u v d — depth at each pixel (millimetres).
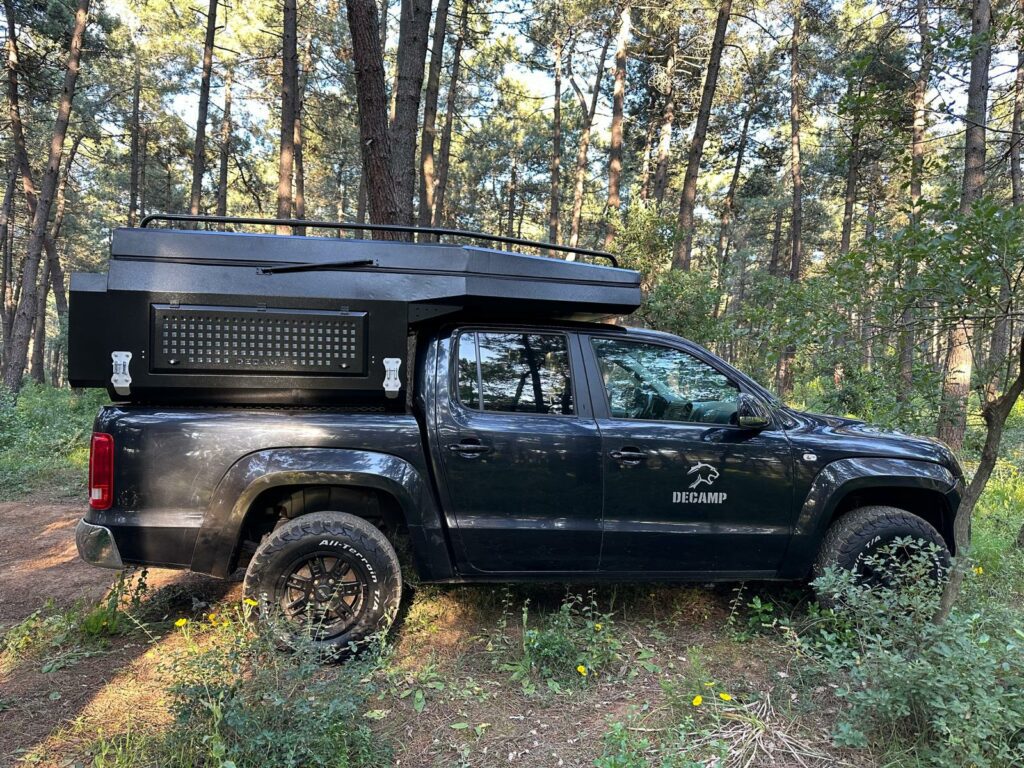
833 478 3580
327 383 3297
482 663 3301
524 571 3457
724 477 3527
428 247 3420
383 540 3266
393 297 3340
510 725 2785
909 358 3088
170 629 3566
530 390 3551
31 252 14469
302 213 22516
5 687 2971
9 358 14609
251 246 3266
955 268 2580
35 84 19453
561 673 3162
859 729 2609
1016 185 9570
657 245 10977
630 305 3557
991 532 5305
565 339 3662
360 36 5762
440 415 3400
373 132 5852
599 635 3367
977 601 3590
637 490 3473
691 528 3508
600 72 24922
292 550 3158
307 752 2289
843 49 16422
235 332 3203
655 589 4168
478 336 3576
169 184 30969
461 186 36000
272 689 2516
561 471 3424
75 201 31750
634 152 28594
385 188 5926
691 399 3713
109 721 2703
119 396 3217
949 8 10734
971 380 2998
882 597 3066
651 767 2479
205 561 3152
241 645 2914
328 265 3301
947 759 2316
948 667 2512
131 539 3098
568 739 2686
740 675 3205
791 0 18281
